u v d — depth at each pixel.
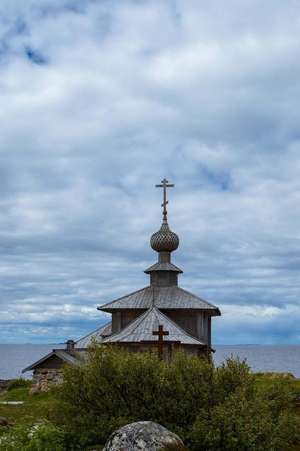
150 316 50.53
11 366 186.50
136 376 23.67
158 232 60.72
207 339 56.53
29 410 35.34
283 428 23.45
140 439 20.23
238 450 21.80
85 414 23.52
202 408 22.98
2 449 20.72
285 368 169.25
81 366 25.22
